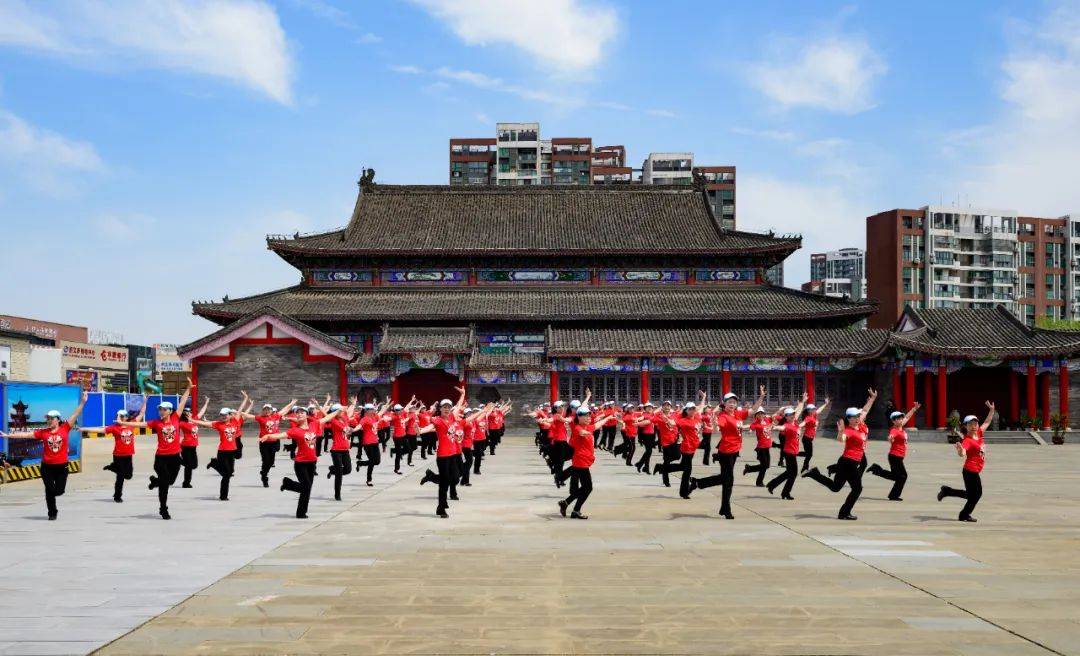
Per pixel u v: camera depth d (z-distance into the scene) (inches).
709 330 2923.2
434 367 2807.6
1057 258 6368.1
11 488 1197.1
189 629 445.4
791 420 1034.7
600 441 2116.1
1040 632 440.1
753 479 1317.7
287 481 861.2
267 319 2763.3
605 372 2834.6
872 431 2632.9
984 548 684.7
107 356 5492.1
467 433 1196.5
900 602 502.9
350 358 2751.0
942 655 402.6
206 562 621.6
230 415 1136.2
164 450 860.6
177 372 3641.7
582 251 3085.6
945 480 1314.0
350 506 962.1
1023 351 2492.6
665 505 973.2
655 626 450.9
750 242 3149.6
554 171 7190.0
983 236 6087.6
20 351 3110.2
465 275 3152.1
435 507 951.6
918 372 2610.7
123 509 940.6
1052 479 1342.3
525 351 2967.5
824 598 511.8
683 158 7352.4
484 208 3447.3
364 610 482.9
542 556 645.9
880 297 6048.2
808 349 2778.1
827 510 927.7
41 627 448.8
